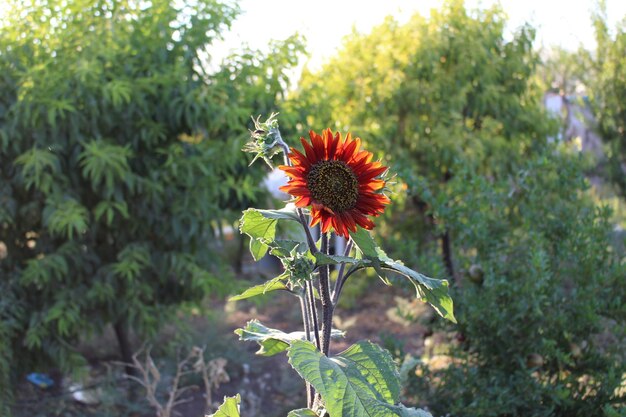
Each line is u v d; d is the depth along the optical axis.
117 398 5.38
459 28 7.27
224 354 6.23
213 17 5.43
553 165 4.88
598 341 4.85
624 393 4.12
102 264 5.45
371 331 7.14
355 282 8.44
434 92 7.02
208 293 5.31
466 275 4.62
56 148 4.98
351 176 2.04
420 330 6.91
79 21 5.26
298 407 5.41
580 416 4.12
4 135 4.89
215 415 2.46
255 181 5.61
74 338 5.62
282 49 5.64
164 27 5.34
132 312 5.32
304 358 2.07
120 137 5.27
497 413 4.02
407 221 7.07
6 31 5.19
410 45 7.22
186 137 5.67
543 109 7.52
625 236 5.00
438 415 4.23
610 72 7.08
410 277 2.29
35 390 5.63
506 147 7.00
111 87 4.84
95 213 5.07
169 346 6.11
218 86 5.29
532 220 4.65
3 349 4.97
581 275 4.43
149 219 5.24
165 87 5.22
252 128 5.54
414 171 6.71
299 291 2.47
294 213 2.29
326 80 6.59
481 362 4.44
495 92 6.98
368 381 2.11
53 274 5.29
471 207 4.70
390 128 6.86
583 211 4.89
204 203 5.18
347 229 2.09
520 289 4.20
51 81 4.88
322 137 2.08
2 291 5.12
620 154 7.15
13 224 5.26
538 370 4.30
